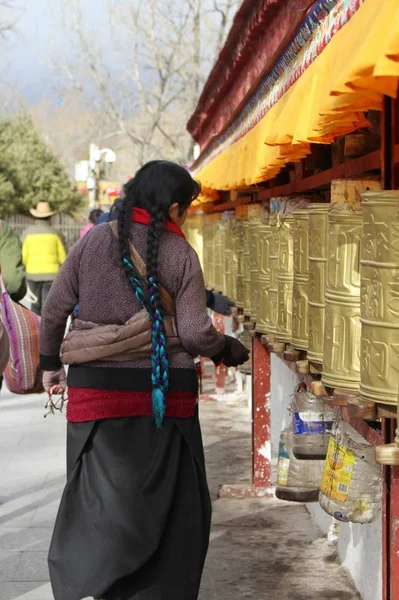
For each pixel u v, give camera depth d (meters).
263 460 7.25
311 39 4.00
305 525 6.55
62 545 3.84
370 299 2.99
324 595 5.27
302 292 4.11
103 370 3.95
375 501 4.23
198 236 12.58
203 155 12.37
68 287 4.08
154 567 3.84
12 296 7.73
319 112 3.16
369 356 3.01
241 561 5.82
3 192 40.19
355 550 5.39
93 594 3.69
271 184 6.73
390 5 2.42
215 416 10.76
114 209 4.11
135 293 3.93
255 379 7.17
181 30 28.53
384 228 2.91
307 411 5.15
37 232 16.64
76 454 3.94
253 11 7.55
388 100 3.30
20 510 6.79
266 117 5.16
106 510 3.81
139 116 33.25
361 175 3.94
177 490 3.94
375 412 3.06
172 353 3.97
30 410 10.60
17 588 5.32
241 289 7.04
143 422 3.94
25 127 48.25
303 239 4.08
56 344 4.26
